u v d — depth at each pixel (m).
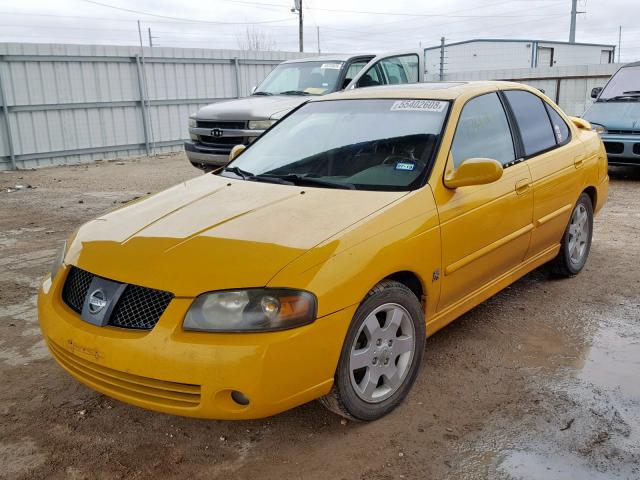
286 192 3.36
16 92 13.10
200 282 2.57
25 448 2.88
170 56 15.88
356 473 2.65
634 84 10.08
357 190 3.30
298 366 2.54
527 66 44.66
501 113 4.13
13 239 6.87
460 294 3.57
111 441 2.93
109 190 10.25
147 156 15.57
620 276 5.12
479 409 3.12
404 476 2.62
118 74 14.89
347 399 2.82
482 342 3.91
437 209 3.25
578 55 45.47
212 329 2.51
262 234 2.82
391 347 3.03
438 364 3.62
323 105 4.31
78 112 14.26
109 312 2.69
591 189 5.09
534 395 3.25
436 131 3.57
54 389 3.43
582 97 18.77
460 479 2.60
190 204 3.33
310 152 3.86
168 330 2.52
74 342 2.73
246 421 3.06
